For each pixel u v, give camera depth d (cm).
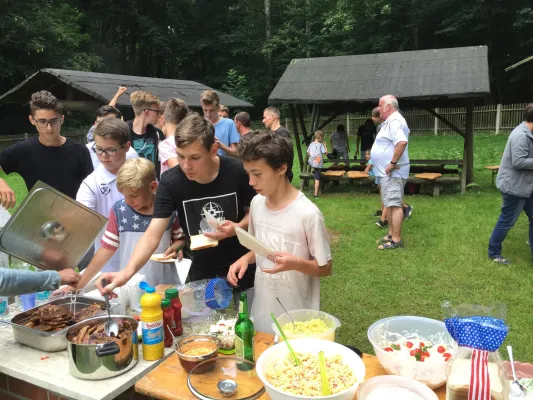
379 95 862
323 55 2825
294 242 202
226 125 538
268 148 186
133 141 426
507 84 2378
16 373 174
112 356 166
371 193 938
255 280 223
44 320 192
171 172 233
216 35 3003
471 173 920
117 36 3047
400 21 2531
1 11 1788
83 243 214
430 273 483
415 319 176
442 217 705
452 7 2338
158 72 3073
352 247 582
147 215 251
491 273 476
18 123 2047
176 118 354
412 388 142
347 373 148
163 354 183
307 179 994
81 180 344
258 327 219
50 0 2239
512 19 2264
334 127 2175
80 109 949
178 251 253
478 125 1938
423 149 1540
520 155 452
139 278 225
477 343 126
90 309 201
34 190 181
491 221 670
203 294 219
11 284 177
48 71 900
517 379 142
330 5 2789
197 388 155
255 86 2778
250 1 2953
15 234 188
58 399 182
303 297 211
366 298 431
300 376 147
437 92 827
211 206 234
